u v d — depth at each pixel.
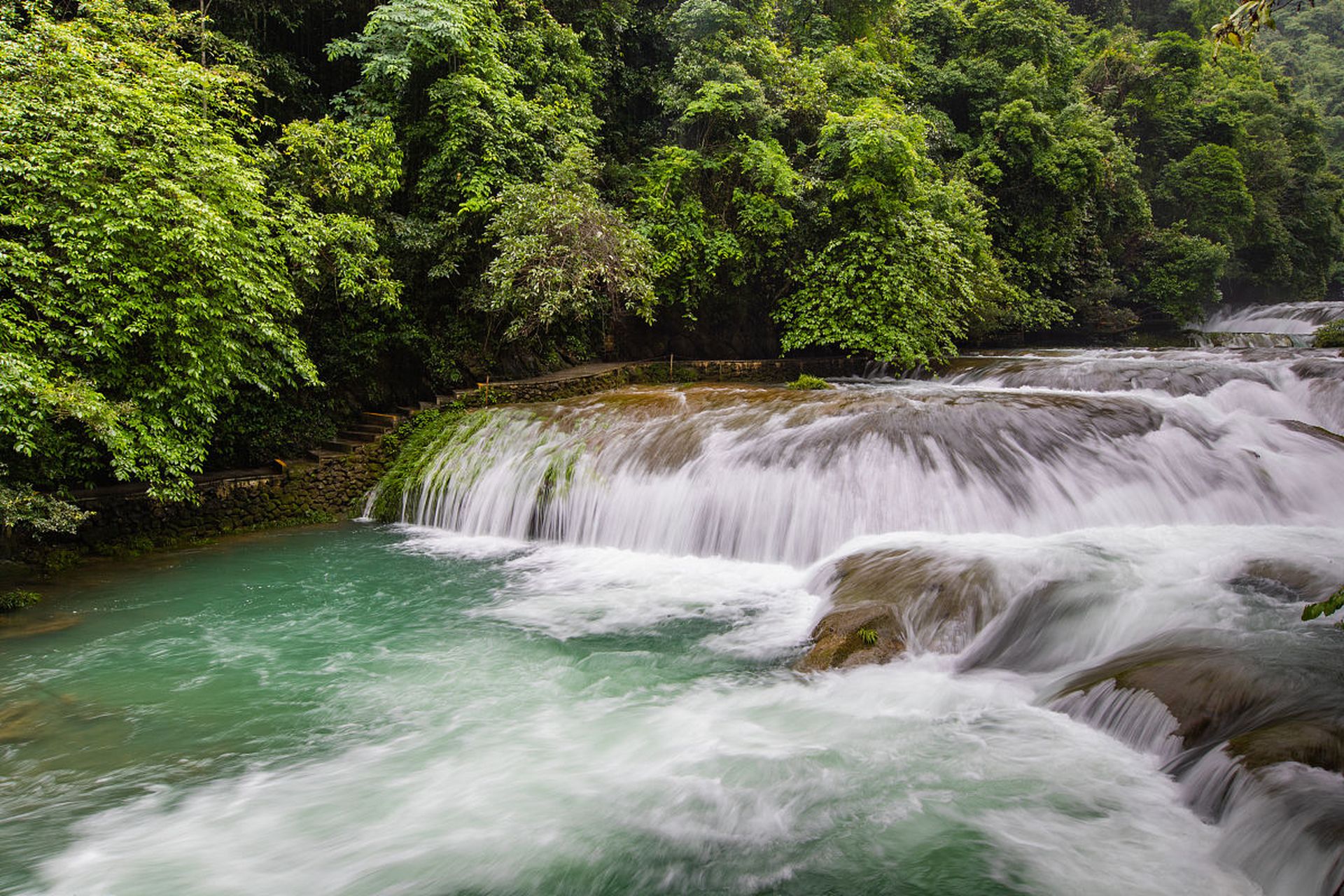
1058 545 8.44
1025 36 29.81
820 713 6.04
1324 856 3.64
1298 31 70.75
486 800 5.02
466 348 17.81
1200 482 10.25
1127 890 3.96
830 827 4.61
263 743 5.84
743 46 21.08
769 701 6.31
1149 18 49.28
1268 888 3.84
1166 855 4.18
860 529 9.79
